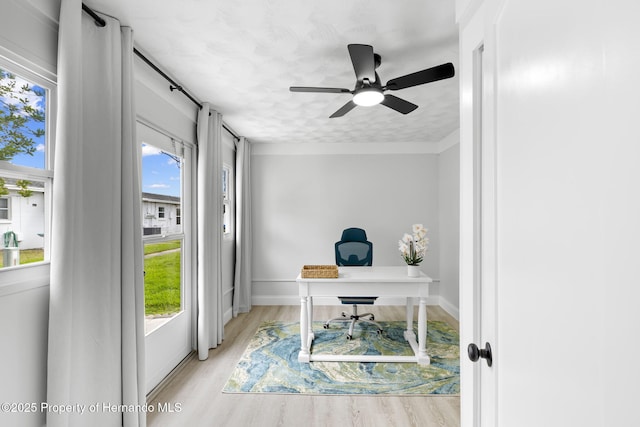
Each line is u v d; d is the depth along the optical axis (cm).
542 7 58
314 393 230
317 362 279
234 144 435
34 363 138
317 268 299
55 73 148
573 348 49
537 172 60
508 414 71
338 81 258
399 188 471
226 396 226
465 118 121
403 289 280
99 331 157
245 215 433
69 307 139
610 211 42
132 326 172
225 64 228
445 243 444
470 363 115
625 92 40
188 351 291
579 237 48
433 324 378
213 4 163
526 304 64
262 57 218
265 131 407
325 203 471
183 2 161
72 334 146
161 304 254
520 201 66
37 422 138
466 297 119
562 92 52
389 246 471
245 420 200
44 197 148
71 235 140
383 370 263
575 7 49
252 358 287
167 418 202
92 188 157
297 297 467
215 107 316
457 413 207
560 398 52
